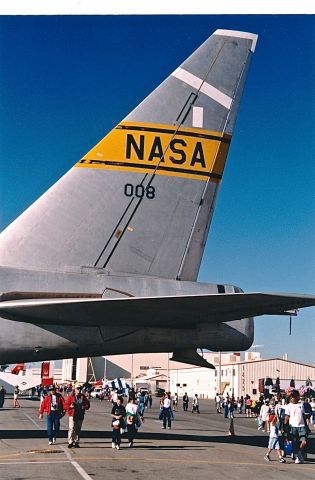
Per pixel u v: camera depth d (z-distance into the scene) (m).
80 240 12.48
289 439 13.76
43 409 15.19
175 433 21.56
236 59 13.85
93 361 129.25
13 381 66.19
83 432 19.53
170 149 13.21
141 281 12.53
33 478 10.06
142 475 10.59
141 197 12.89
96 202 12.69
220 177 13.37
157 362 133.88
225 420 35.56
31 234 12.36
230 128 13.59
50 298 12.02
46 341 12.26
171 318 12.29
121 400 14.71
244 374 79.56
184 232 12.97
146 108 13.29
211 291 12.82
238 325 13.27
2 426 22.80
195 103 13.49
